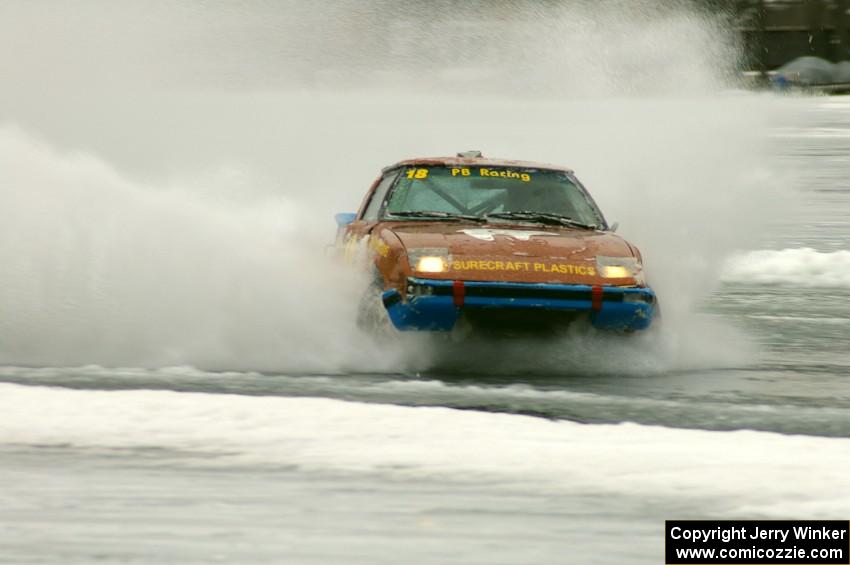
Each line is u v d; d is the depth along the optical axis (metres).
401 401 23.94
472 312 27.03
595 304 27.39
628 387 26.69
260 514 16.42
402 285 27.31
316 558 14.71
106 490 17.39
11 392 23.16
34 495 17.09
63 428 20.70
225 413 21.80
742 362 30.83
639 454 19.62
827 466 19.00
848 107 194.25
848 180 88.69
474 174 32.19
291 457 19.25
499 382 26.89
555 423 21.91
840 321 38.00
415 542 15.39
